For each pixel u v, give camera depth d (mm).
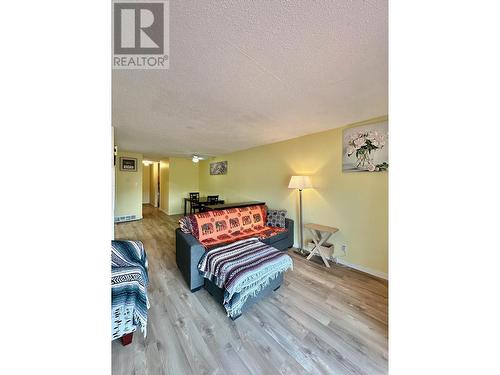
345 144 2729
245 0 833
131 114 2283
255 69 1368
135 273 1526
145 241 3756
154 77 1473
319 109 2129
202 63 1301
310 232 3141
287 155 3584
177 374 1187
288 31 1011
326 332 1521
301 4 854
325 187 2984
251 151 4449
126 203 5398
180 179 6574
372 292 2080
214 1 840
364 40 1077
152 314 1722
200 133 3168
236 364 1252
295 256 3049
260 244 2340
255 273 1764
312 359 1291
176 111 2186
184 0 836
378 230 2443
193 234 2604
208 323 1611
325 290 2113
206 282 2080
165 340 1436
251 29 997
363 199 2570
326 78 1485
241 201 4809
